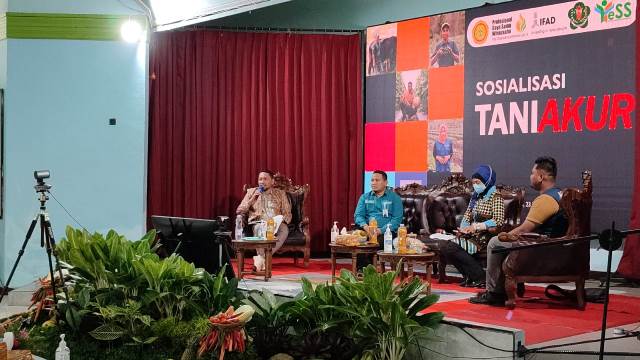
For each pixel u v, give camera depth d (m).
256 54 9.45
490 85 7.99
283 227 8.23
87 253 5.19
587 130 7.34
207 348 4.49
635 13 7.03
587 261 5.58
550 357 4.18
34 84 8.10
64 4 8.13
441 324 4.44
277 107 9.41
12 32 8.09
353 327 4.43
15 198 8.06
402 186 8.58
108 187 8.19
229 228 9.41
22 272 8.03
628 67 7.08
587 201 5.61
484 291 6.12
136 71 8.20
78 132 8.15
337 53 9.35
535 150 7.68
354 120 9.32
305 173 9.40
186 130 9.36
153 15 8.33
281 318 4.80
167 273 4.96
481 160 8.05
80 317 4.90
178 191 9.39
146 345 4.80
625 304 5.80
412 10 8.86
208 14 7.98
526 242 5.53
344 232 6.99
